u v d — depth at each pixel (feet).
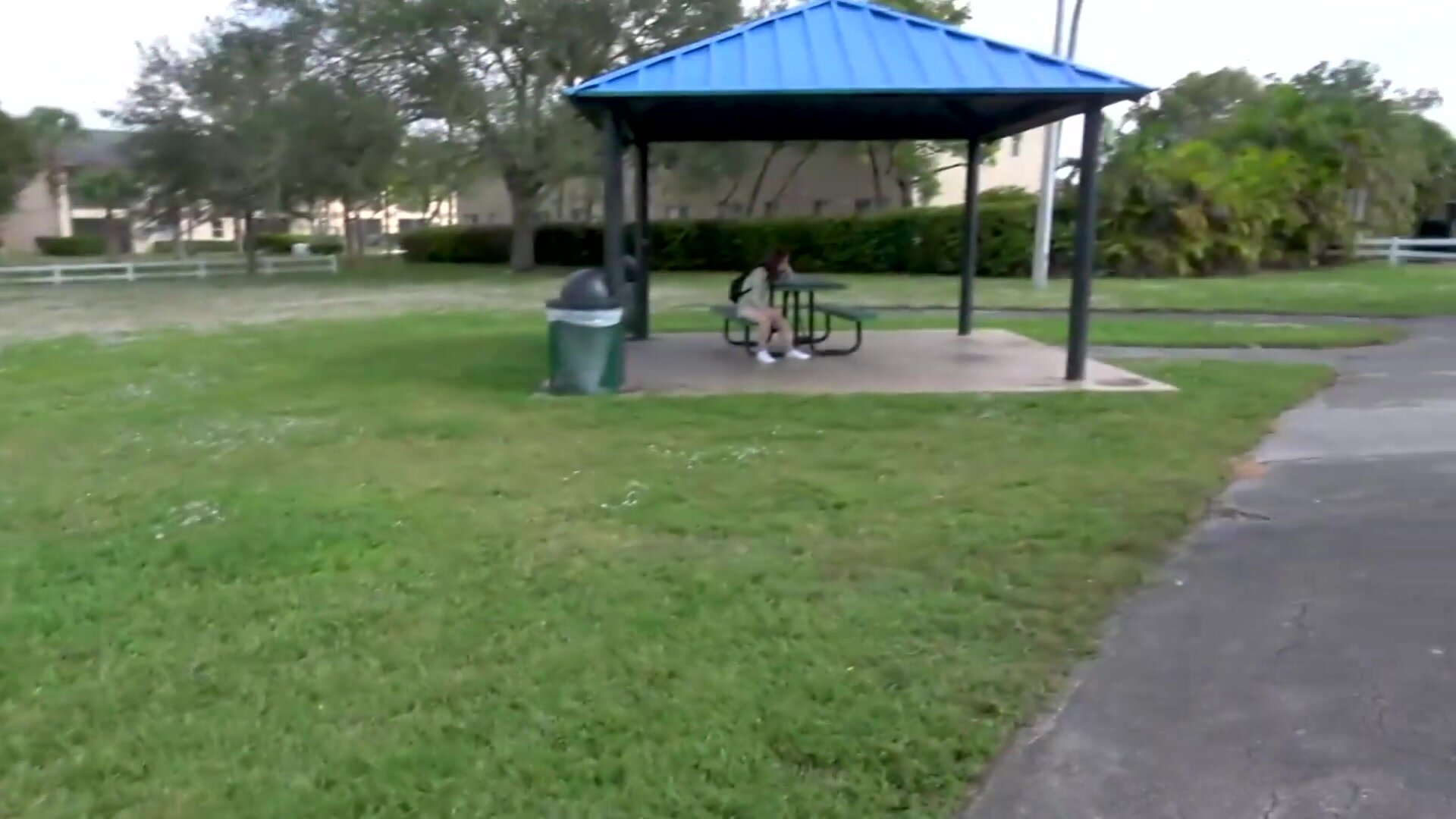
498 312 62.39
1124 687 11.59
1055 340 42.11
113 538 16.99
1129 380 31.22
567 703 11.16
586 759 10.07
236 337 49.42
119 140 181.06
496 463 22.12
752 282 36.86
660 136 43.80
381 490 20.02
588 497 19.35
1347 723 10.73
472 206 190.90
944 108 37.35
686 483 20.24
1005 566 15.25
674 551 16.22
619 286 31.12
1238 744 10.40
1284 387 29.32
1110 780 9.82
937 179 140.26
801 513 18.11
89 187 192.13
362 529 17.33
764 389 30.99
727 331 42.39
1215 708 11.11
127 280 108.06
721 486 19.98
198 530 17.35
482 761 10.03
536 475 21.03
